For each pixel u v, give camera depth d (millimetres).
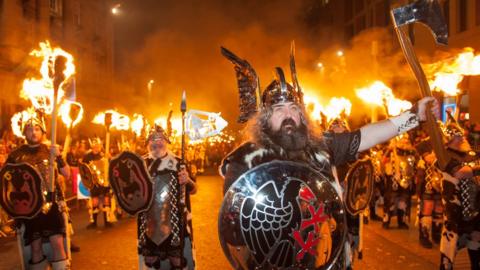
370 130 3018
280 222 2605
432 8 3141
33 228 5699
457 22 21047
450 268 6020
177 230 5496
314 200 2643
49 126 12547
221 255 8242
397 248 8445
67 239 5898
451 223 5961
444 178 6051
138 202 5484
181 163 5184
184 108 5043
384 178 10859
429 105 3037
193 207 14281
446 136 6066
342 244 2691
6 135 13898
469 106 19484
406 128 3049
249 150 2865
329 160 2895
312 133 2926
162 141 5664
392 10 3180
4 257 8266
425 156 8344
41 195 5656
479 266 6008
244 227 2635
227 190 2818
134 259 8125
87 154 11250
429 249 8352
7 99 22453
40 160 5871
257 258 2623
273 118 2895
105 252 8656
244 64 3273
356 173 5867
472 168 5824
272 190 2635
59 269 5762
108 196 11273
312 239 2609
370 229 10266
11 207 5676
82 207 14398
